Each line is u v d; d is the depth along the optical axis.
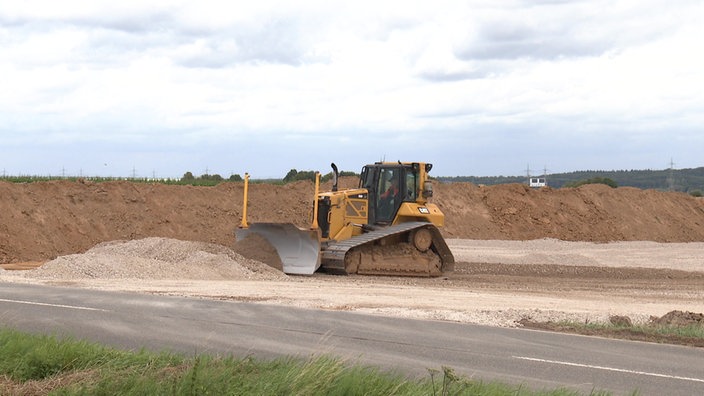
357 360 9.52
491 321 14.53
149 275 20.78
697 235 53.25
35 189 31.95
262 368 8.58
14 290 16.39
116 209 33.50
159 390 7.48
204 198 37.16
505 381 9.44
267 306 15.19
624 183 132.50
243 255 24.06
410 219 25.92
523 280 25.88
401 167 25.72
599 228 48.84
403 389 7.77
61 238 30.55
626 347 12.34
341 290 18.97
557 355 11.38
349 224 24.98
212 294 16.94
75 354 8.97
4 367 8.52
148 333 11.86
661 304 19.89
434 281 23.83
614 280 27.45
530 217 47.69
